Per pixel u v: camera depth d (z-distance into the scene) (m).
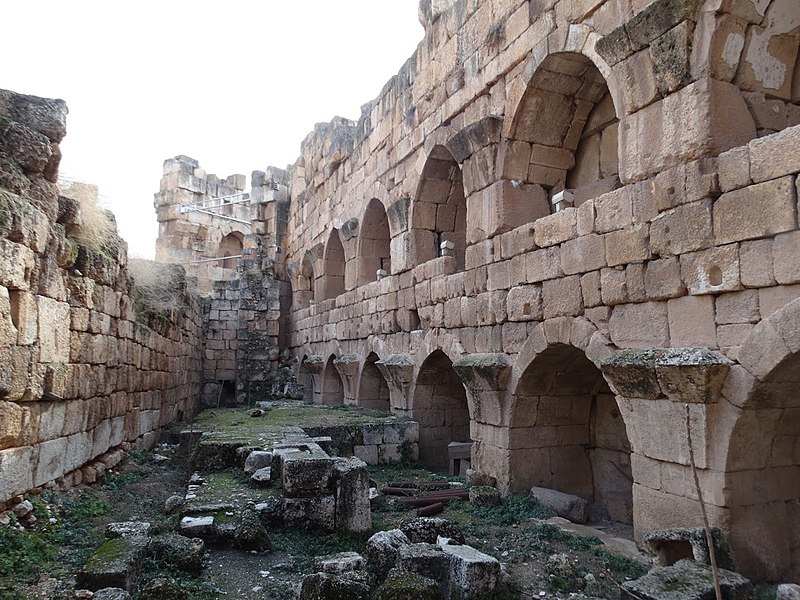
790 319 5.37
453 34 12.32
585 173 10.30
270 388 25.80
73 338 7.90
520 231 9.54
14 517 6.04
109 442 9.58
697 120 6.42
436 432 13.95
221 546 6.44
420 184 13.91
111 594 4.61
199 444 10.11
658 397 6.62
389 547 5.95
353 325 18.23
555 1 9.05
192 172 33.47
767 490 6.14
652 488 6.73
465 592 5.23
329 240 21.98
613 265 7.50
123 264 10.12
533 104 9.91
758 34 6.54
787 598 4.69
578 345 8.12
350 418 14.52
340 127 20.73
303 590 4.93
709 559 5.64
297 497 7.17
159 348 13.54
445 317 12.12
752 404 5.80
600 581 6.09
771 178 5.59
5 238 6.05
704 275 6.23
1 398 6.00
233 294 26.36
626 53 7.28
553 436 9.95
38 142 7.05
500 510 8.94
